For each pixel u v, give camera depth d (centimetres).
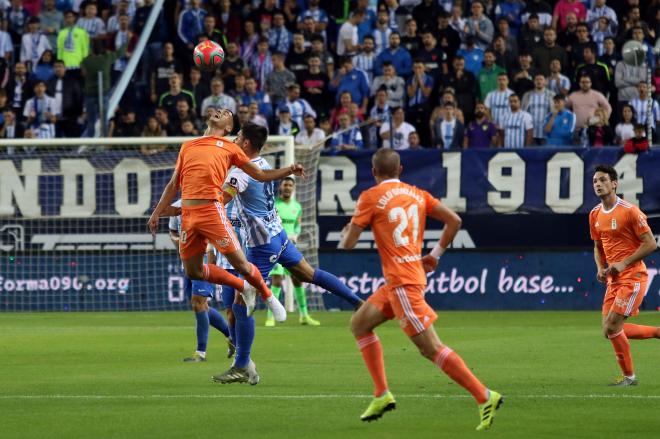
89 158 5306
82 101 6003
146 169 5306
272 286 4372
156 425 1902
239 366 2469
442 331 3981
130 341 3662
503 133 5506
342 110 5581
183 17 6259
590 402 2169
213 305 5012
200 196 2473
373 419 1853
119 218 5288
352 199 5219
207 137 2525
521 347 3347
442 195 5209
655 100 5678
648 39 6041
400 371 2717
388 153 1888
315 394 2298
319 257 5247
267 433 1814
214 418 1980
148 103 6178
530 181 5172
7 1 6662
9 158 5306
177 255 5275
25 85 6100
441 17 6050
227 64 5966
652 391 2334
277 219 2598
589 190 5144
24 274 5306
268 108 5688
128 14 6347
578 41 5938
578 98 5566
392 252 1841
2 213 5300
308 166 5212
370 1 6412
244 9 6450
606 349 3272
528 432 1819
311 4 6384
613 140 5512
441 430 1841
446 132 5444
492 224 5188
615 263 2453
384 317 1862
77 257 5291
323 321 4575
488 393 1806
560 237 5159
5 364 2939
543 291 5159
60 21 6575
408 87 5806
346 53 6141
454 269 5206
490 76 5769
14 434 1811
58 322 4588
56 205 5300
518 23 6238
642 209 5081
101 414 2031
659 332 2483
